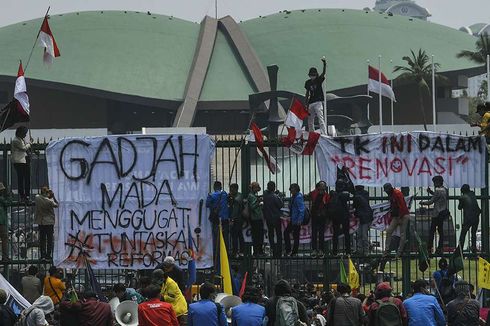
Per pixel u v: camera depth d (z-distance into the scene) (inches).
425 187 2256.4
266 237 2208.4
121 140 2161.7
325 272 2192.4
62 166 2166.6
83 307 1635.1
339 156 2224.4
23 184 2178.9
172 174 2159.2
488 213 2224.4
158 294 1633.9
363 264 2220.7
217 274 2149.4
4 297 1674.5
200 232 2156.7
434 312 1648.6
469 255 2188.7
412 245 2250.2
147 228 2159.2
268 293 2341.3
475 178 2230.6
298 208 2149.4
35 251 2337.6
